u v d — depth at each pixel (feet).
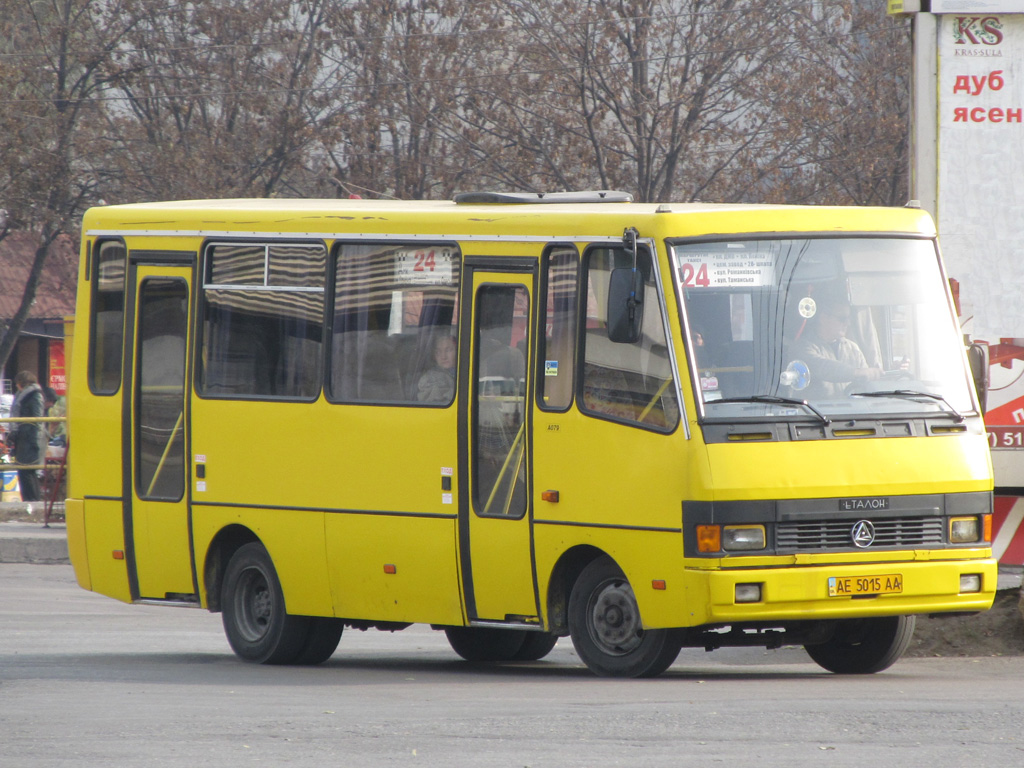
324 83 394.93
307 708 92.22
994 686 100.99
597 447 103.14
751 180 372.38
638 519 100.63
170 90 398.62
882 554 100.27
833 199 371.35
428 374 112.98
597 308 104.58
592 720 84.28
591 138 376.48
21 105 398.01
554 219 107.34
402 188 382.01
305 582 119.24
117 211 131.44
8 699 98.48
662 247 101.91
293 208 121.90
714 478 97.50
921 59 136.77
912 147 138.21
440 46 383.86
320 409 118.11
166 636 147.64
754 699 92.32
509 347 108.78
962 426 104.27
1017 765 70.18
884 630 111.45
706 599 96.99
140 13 400.47
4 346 434.71
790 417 100.12
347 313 117.70
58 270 467.52
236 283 123.95
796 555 98.37
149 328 128.67
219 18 394.93
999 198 136.98
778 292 103.19
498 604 109.19
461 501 110.42
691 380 99.35
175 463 126.72
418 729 82.48
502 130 380.78
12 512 233.96
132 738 80.64
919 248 108.17
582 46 378.32
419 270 114.21
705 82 371.76
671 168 377.30
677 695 94.99
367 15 388.57
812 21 373.81
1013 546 144.36
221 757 74.59
